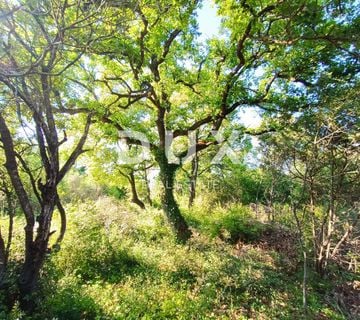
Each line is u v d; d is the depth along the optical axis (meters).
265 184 11.96
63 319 3.95
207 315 4.69
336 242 6.52
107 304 4.55
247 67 8.80
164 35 8.29
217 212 10.89
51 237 6.48
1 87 4.33
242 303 5.13
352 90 5.89
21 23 4.10
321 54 8.23
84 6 3.59
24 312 3.75
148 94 9.29
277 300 5.23
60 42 3.17
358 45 6.63
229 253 7.45
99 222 7.89
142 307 4.64
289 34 6.99
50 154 4.50
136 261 6.66
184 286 5.62
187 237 9.05
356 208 5.76
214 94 8.74
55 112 6.77
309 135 5.59
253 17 7.02
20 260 4.86
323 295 5.48
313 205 6.26
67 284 4.67
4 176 4.81
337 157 5.34
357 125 4.98
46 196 4.40
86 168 15.54
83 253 6.19
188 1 6.93
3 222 7.49
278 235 8.58
